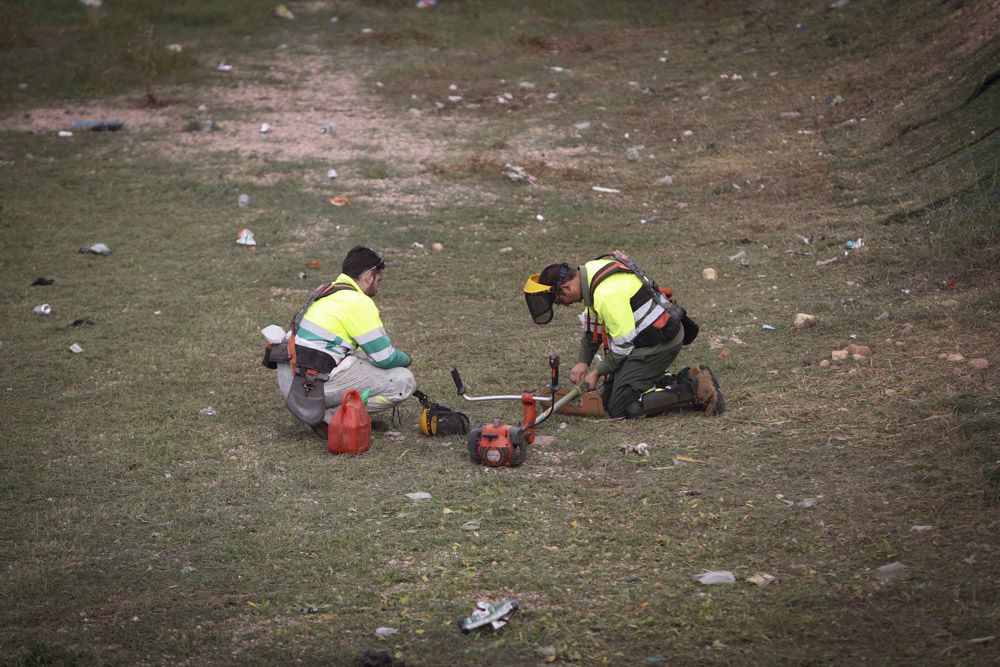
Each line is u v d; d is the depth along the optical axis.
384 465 22.06
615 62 76.44
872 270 34.28
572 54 79.81
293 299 35.19
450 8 94.19
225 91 69.94
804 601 15.73
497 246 41.31
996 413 21.95
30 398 26.44
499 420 23.02
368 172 51.78
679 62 73.88
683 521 18.81
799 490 19.84
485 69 75.75
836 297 32.16
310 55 80.06
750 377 26.17
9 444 23.31
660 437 22.92
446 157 55.09
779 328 29.80
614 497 20.05
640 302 23.58
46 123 61.81
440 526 19.00
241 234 41.91
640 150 56.00
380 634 15.38
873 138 50.06
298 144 57.84
